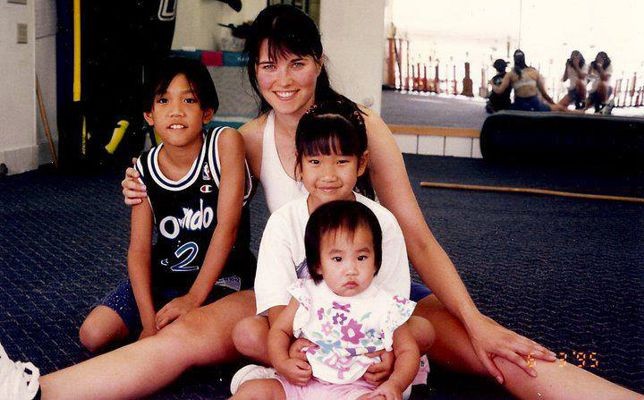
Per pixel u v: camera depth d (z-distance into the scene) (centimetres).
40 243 266
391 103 705
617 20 599
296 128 154
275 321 137
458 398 151
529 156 506
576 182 444
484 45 718
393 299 133
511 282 239
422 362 148
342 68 498
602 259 273
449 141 557
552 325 199
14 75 395
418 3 736
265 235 145
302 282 137
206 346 146
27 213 313
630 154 483
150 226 169
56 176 399
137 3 414
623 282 243
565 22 616
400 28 749
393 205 160
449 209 354
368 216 132
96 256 252
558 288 234
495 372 144
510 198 388
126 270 237
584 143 490
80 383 133
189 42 527
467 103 721
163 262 170
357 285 131
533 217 343
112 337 166
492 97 609
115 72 411
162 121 157
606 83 581
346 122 139
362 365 131
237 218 162
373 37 493
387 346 131
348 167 138
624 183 443
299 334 135
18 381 124
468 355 152
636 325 201
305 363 130
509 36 685
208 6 549
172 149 161
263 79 154
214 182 163
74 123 404
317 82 161
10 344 174
